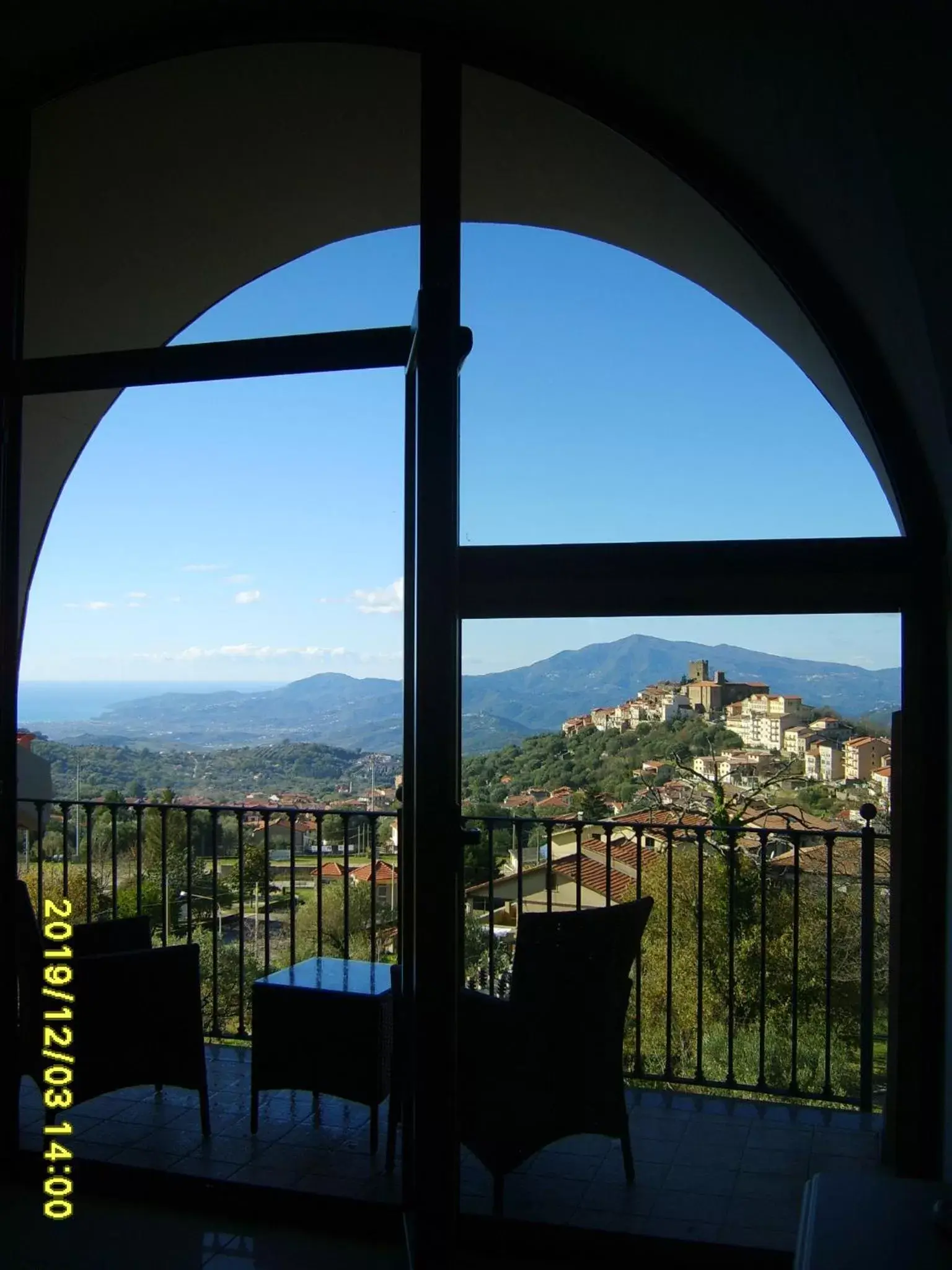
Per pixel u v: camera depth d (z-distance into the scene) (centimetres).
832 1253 142
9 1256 247
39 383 281
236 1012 420
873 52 185
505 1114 260
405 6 289
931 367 231
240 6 297
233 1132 310
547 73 298
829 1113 323
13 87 305
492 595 300
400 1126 311
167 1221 265
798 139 244
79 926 332
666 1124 317
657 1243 249
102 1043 301
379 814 351
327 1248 252
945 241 203
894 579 274
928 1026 272
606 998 274
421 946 231
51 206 362
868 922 318
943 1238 146
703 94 270
